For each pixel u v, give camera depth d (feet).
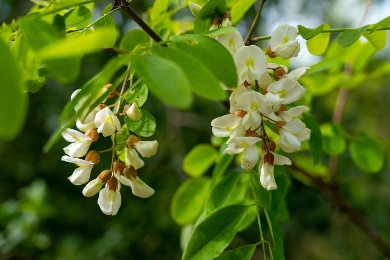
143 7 4.32
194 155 1.68
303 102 1.50
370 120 5.42
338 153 1.73
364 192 4.42
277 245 1.18
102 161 4.26
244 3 1.44
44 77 1.20
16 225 3.45
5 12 4.82
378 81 5.09
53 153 4.81
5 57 0.90
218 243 1.17
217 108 4.30
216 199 1.33
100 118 1.15
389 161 1.77
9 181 4.82
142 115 1.19
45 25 1.01
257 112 1.11
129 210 4.58
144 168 4.64
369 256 4.59
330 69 1.78
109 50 1.32
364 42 1.69
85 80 4.57
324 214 3.99
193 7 1.23
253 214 1.46
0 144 4.76
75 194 4.83
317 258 4.56
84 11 1.23
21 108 0.88
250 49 1.12
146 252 4.48
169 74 0.92
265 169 1.16
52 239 4.46
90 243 4.56
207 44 1.07
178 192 1.64
